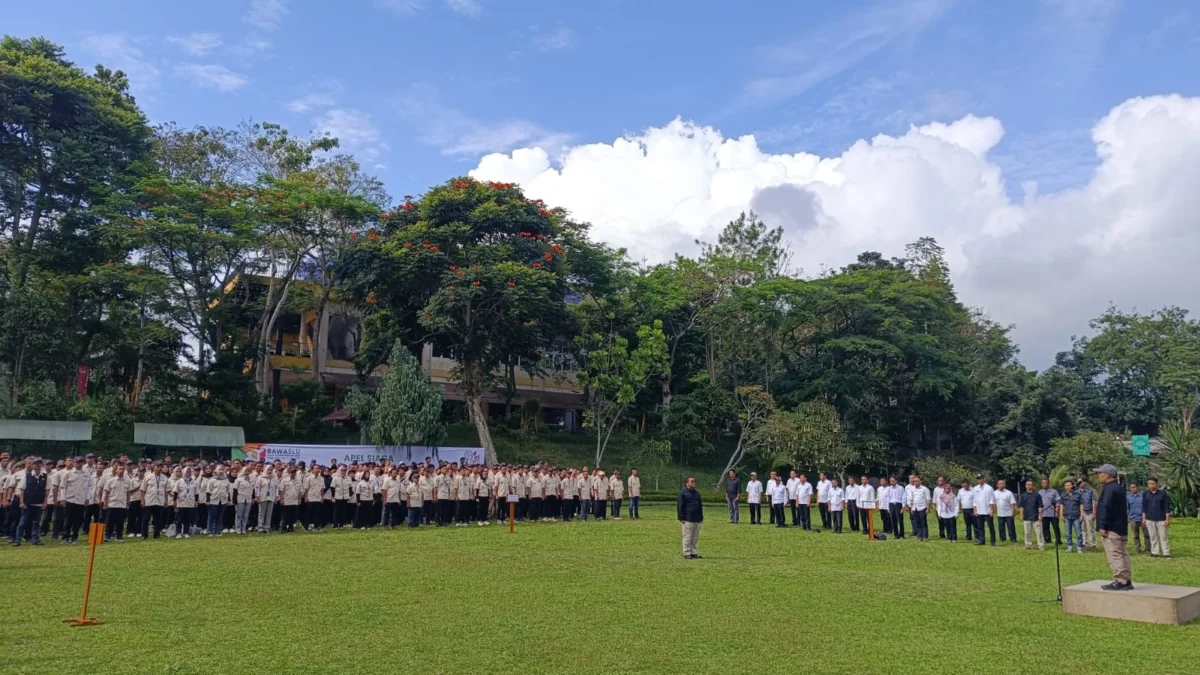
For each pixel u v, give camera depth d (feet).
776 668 27.04
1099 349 200.13
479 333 124.06
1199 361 168.14
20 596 37.42
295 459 101.91
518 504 87.45
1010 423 156.87
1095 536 68.08
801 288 151.74
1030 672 26.81
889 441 155.84
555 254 128.88
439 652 28.37
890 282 167.22
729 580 45.98
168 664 26.05
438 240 122.52
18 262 121.29
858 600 39.99
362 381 136.98
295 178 134.72
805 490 83.76
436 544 61.93
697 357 169.89
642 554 57.77
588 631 32.09
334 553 55.21
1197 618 36.32
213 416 128.16
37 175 124.36
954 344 178.91
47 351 113.80
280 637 30.14
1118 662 28.12
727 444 169.68
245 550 56.24
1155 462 100.83
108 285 123.75
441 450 114.01
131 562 49.08
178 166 137.08
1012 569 53.42
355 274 122.93
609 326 149.69
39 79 117.50
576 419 183.32
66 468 62.39
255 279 148.87
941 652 29.43
